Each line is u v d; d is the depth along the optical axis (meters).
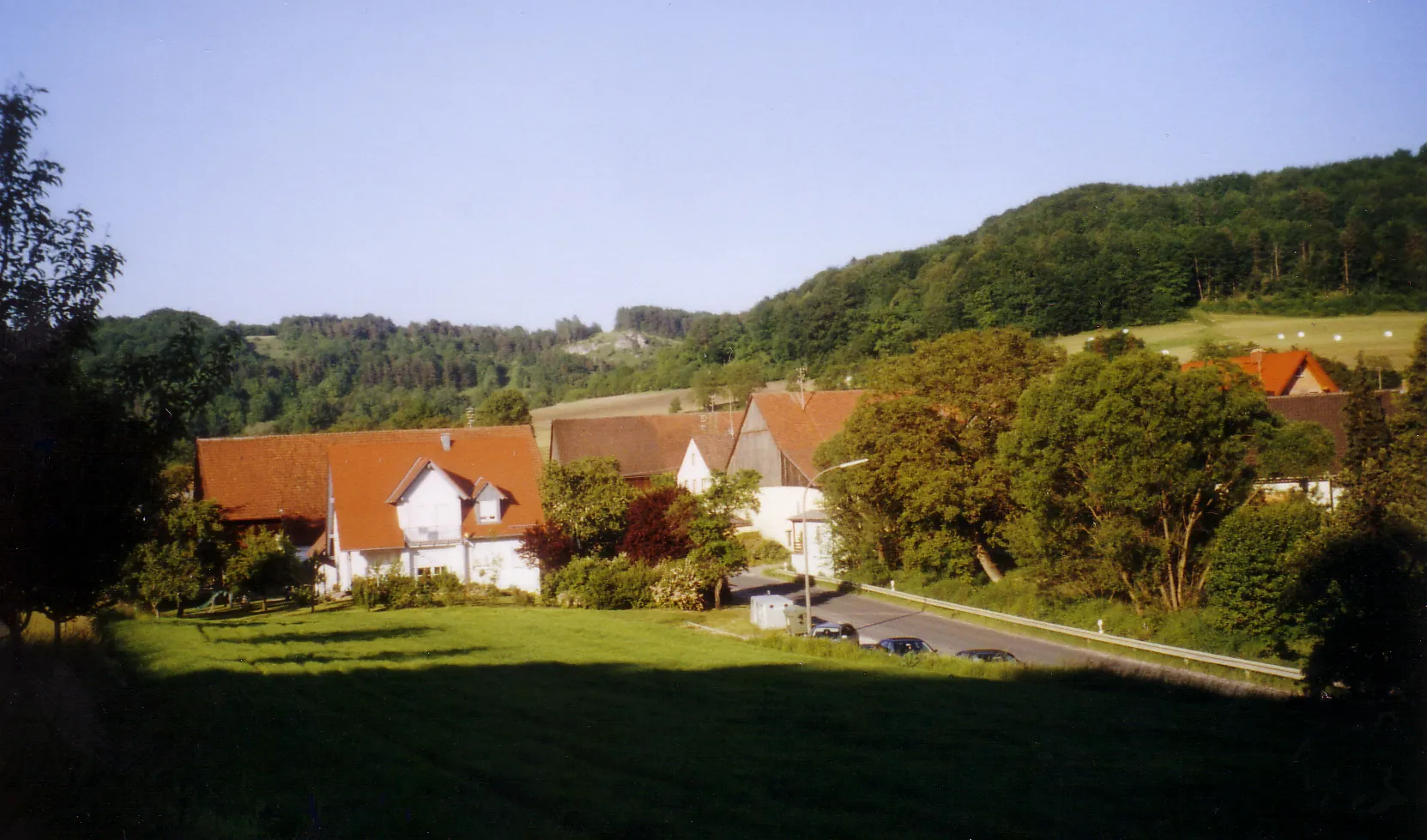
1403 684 20.98
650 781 13.93
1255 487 38.66
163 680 18.81
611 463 50.62
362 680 21.45
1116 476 36.19
